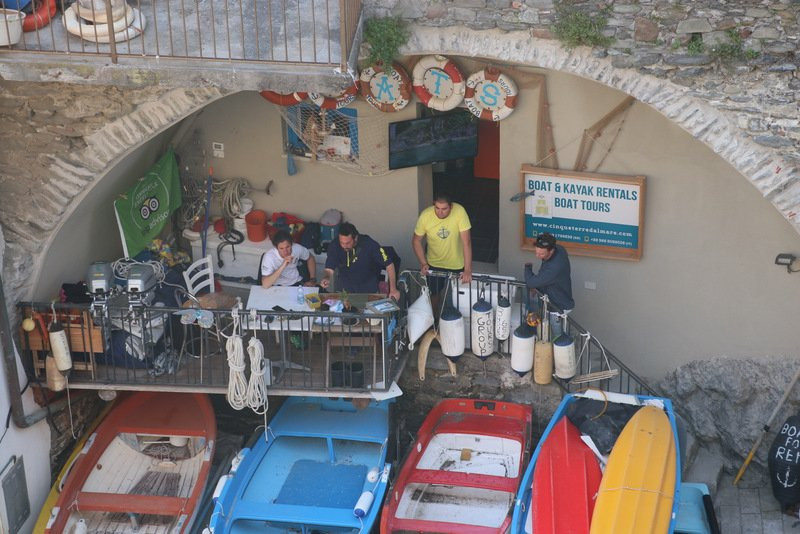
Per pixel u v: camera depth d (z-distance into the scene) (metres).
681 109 9.79
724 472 12.26
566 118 11.95
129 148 10.82
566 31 9.73
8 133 10.81
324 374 11.50
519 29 10.02
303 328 11.30
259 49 9.61
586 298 12.70
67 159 10.88
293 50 9.58
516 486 11.11
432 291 12.24
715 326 12.20
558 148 12.13
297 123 13.05
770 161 9.64
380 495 11.11
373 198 13.30
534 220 12.57
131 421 12.16
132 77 9.33
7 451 11.17
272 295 11.59
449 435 12.03
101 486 11.75
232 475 11.26
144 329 11.24
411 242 13.38
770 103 9.45
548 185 12.31
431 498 11.45
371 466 11.96
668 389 12.63
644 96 9.88
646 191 11.92
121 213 12.01
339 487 11.63
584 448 11.05
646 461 10.53
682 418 12.52
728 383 12.21
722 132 9.72
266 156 13.47
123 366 11.72
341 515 10.91
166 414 12.27
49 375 11.28
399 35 10.23
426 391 12.71
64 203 11.09
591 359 12.69
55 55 9.37
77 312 11.41
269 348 11.70
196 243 13.70
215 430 12.05
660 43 9.59
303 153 13.31
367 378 11.54
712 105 9.65
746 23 9.26
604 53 9.83
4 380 11.05
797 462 11.12
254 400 11.33
